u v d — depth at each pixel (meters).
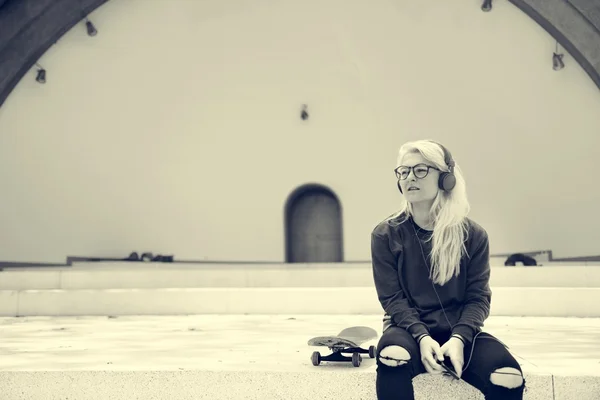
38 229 13.30
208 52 13.38
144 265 12.34
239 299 7.51
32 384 2.75
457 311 2.27
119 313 7.63
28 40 12.83
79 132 13.40
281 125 13.45
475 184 12.80
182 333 5.01
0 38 12.75
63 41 13.33
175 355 3.40
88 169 13.41
